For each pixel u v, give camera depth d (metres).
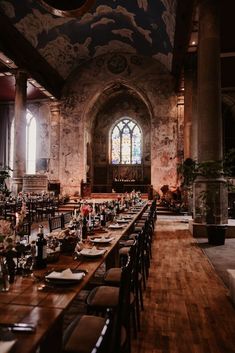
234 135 23.72
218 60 10.24
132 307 3.52
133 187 26.47
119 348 2.07
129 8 17.95
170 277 5.89
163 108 22.59
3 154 25.80
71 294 2.36
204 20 10.34
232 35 14.32
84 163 23.66
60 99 23.91
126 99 28.12
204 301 4.66
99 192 27.59
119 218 7.60
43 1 11.27
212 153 9.99
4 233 2.70
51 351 2.28
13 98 25.38
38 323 1.86
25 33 17.05
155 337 3.53
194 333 3.63
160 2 15.31
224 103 23.64
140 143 27.95
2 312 2.02
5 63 17.34
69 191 23.31
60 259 3.46
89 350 2.20
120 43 22.19
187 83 17.36
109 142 28.25
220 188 9.71
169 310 4.32
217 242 9.03
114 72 23.33
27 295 2.34
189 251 8.16
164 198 20.42
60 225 7.07
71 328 2.52
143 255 5.13
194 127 16.89
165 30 17.53
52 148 23.86
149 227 6.71
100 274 5.88
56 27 18.72
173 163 22.09
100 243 4.34
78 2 11.30
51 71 21.55
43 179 19.52
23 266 3.04
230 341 3.43
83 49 22.23
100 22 19.80
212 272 6.22
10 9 15.14
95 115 27.14
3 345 1.51
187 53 16.73
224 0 11.72
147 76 22.92
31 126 25.80
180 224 13.91
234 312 4.24
